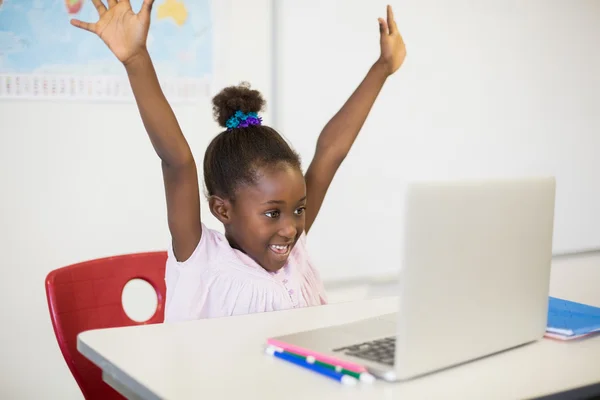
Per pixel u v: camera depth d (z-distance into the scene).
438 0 2.52
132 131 2.09
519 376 0.88
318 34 2.31
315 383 0.85
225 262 1.39
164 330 1.09
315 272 1.60
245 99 1.45
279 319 1.17
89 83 2.01
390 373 0.84
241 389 0.82
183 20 2.10
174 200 1.33
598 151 3.01
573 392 0.84
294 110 2.29
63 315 1.35
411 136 2.52
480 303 0.92
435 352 0.87
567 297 3.00
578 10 2.88
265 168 1.36
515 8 2.70
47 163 1.99
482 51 2.65
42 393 2.06
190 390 0.82
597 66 2.96
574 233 2.98
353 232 2.44
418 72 2.51
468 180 0.88
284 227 1.38
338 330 1.04
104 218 2.09
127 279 1.49
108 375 0.95
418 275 0.83
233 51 2.19
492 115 2.70
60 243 2.04
